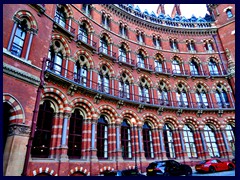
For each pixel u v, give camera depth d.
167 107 22.06
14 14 12.38
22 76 11.62
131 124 19.97
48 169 12.19
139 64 24.44
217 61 28.14
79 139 15.71
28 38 13.20
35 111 11.97
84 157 15.02
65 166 12.95
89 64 18.97
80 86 15.83
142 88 23.23
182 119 23.03
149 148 20.44
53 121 14.28
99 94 17.30
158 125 21.44
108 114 18.50
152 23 28.16
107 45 22.55
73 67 17.14
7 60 11.03
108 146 17.48
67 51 17.14
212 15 32.75
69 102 15.23
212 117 23.77
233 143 23.06
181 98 24.88
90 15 21.75
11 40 11.76
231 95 25.39
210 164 16.02
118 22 25.00
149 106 21.16
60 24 17.83
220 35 29.80
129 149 18.98
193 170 18.36
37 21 14.11
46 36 14.64
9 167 9.74
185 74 26.44
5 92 10.50
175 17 32.41
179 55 27.78
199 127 23.05
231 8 30.02
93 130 16.28
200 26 31.02
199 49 29.00
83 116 16.59
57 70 15.96
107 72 20.80
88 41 20.06
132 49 24.61
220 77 26.34
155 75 24.50
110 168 16.08
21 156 10.48
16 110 10.88
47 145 13.40
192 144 22.62
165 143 21.56
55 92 14.45
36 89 12.58
